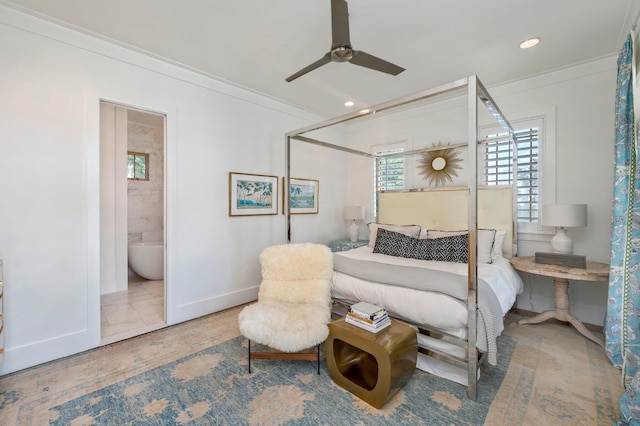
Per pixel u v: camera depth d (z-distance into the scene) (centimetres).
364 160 486
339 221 499
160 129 518
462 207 364
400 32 236
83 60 241
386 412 172
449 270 241
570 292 305
